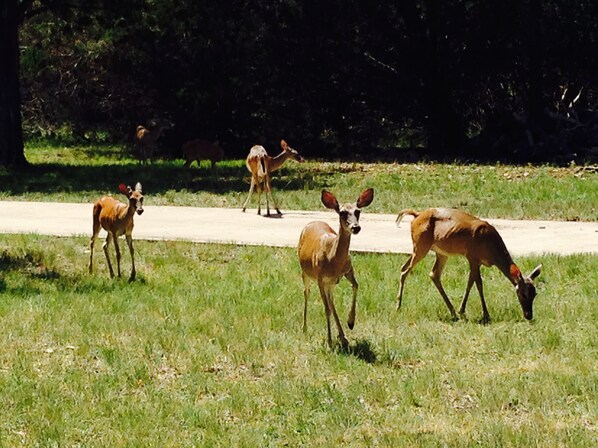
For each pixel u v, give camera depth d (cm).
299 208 2202
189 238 1764
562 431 851
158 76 3856
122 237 1781
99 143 4306
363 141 4031
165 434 860
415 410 916
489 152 3616
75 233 1838
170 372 1030
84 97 4375
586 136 3475
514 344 1097
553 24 3538
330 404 922
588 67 3622
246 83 3825
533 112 3638
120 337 1140
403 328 1175
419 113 3878
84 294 1364
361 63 3803
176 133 3919
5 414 909
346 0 3722
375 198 2303
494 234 1220
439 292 1265
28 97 4481
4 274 1511
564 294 1331
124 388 980
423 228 1247
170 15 3541
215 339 1128
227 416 905
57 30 3797
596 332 1145
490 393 933
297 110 3916
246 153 3919
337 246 1062
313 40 3766
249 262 1580
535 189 2417
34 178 2817
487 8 3556
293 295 1327
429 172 2850
